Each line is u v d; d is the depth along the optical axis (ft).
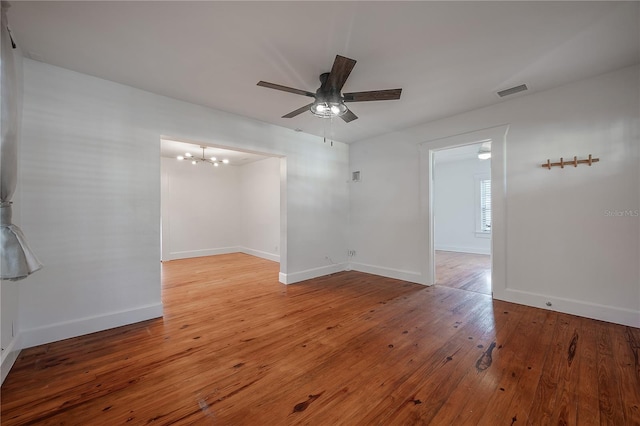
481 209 22.84
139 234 9.20
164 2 5.38
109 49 7.02
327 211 15.76
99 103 8.50
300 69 8.02
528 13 5.80
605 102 8.63
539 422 4.68
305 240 14.62
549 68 8.20
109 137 8.68
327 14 5.78
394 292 12.27
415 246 13.88
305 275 14.53
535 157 10.00
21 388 5.65
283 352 7.13
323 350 7.22
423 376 6.04
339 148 16.49
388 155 14.90
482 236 22.76
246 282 14.11
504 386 5.65
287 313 9.85
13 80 5.44
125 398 5.37
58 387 5.69
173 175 20.95
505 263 10.83
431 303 10.78
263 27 6.21
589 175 8.96
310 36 6.54
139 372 6.24
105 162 8.59
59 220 7.81
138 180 9.20
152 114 9.53
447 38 6.64
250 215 23.08
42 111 7.59
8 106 5.08
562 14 5.84
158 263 9.59
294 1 5.40
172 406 5.15
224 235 23.65
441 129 12.59
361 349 7.25
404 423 4.70
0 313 5.90
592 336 7.74
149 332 8.33
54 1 5.26
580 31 6.42
